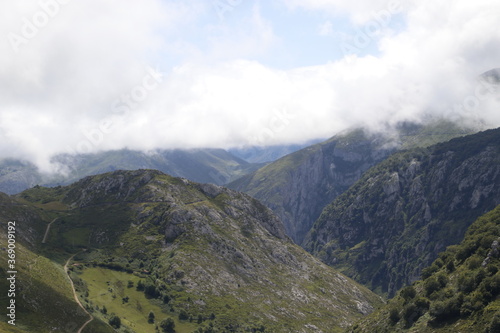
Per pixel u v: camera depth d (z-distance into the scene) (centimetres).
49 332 13450
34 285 15588
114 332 15925
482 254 12975
